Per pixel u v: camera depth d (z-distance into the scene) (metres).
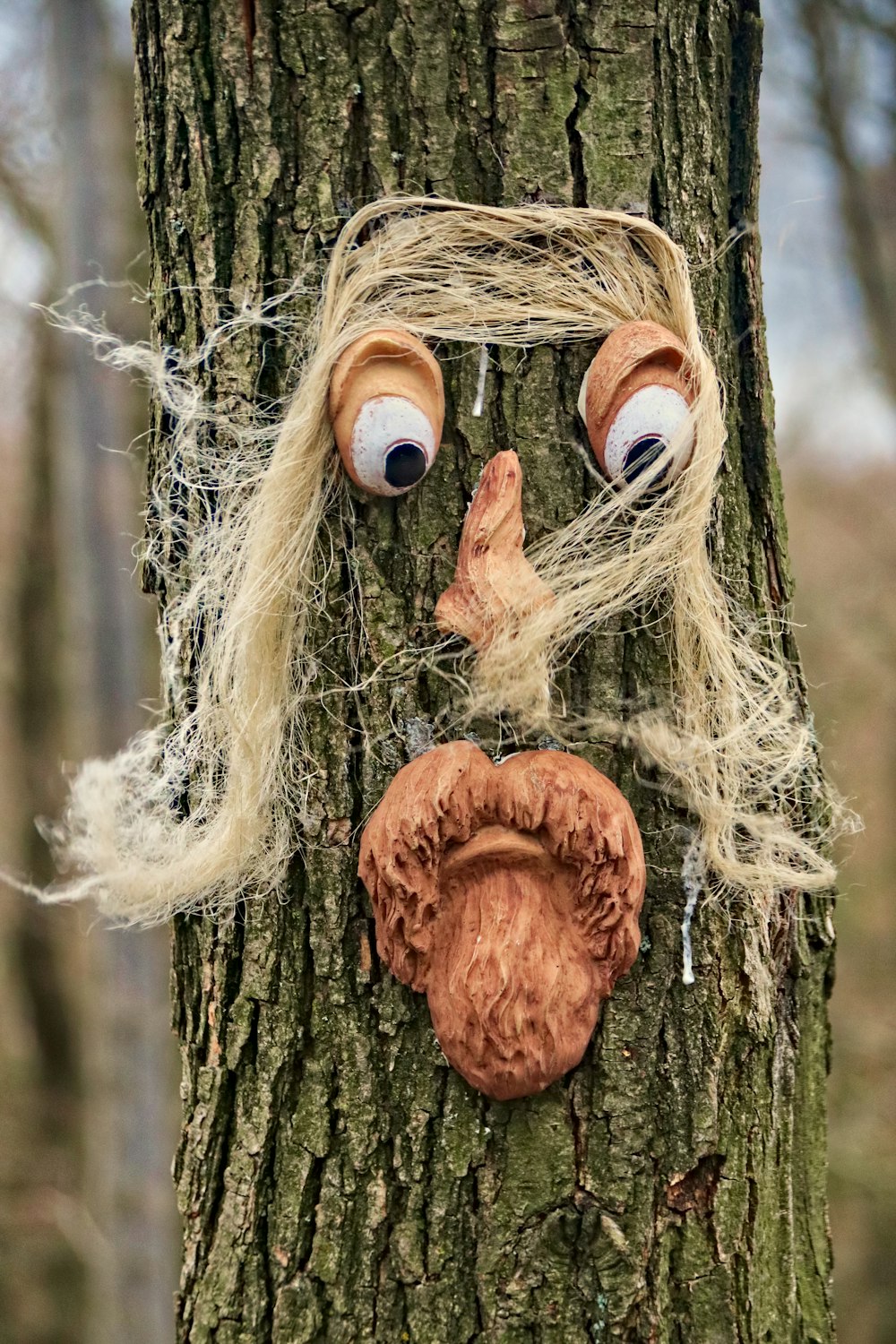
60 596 5.12
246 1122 2.40
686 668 2.37
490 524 2.34
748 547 2.42
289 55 2.35
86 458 3.75
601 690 2.37
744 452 2.43
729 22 2.40
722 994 2.38
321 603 2.37
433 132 2.35
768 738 2.41
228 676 2.38
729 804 2.38
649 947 2.37
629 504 2.36
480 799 2.33
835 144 5.57
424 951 2.34
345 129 2.35
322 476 2.36
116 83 3.94
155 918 2.45
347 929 2.38
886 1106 5.74
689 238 2.38
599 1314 2.37
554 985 2.32
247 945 2.40
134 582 3.86
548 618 2.33
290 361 2.37
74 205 3.56
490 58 2.35
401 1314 2.38
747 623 2.41
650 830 2.37
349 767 2.38
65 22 3.48
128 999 3.74
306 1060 2.39
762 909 2.40
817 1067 2.48
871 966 5.96
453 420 2.36
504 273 2.36
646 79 2.36
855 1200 5.65
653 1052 2.37
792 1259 2.42
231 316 2.38
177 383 2.40
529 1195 2.37
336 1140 2.38
